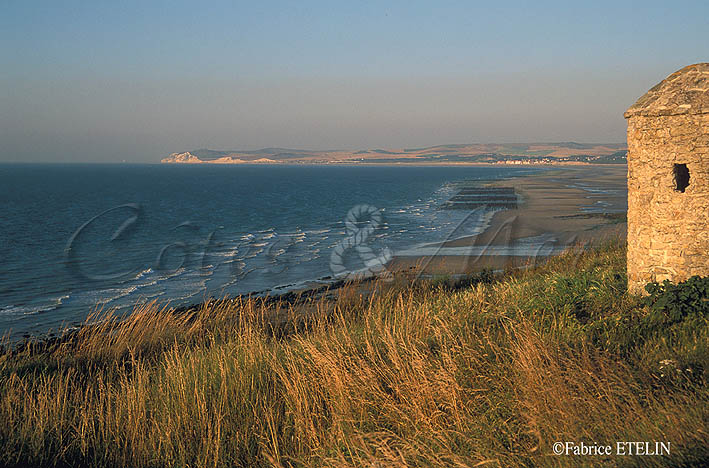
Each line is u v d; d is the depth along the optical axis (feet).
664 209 24.62
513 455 13.35
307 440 16.55
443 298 34.50
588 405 14.71
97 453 16.70
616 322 22.20
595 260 41.57
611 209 158.10
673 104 24.06
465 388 17.35
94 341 28.45
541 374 16.31
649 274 25.22
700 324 20.86
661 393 15.33
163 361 25.41
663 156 24.56
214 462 15.58
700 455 12.00
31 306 61.82
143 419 17.88
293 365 20.12
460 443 14.71
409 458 14.37
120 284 73.92
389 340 21.93
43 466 15.93
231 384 19.63
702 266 23.79
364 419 16.76
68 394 21.45
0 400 19.52
